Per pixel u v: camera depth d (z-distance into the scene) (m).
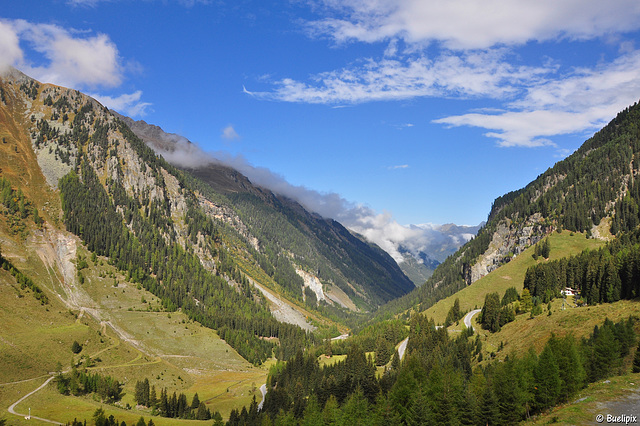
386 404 129.50
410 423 115.12
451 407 114.44
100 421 150.12
